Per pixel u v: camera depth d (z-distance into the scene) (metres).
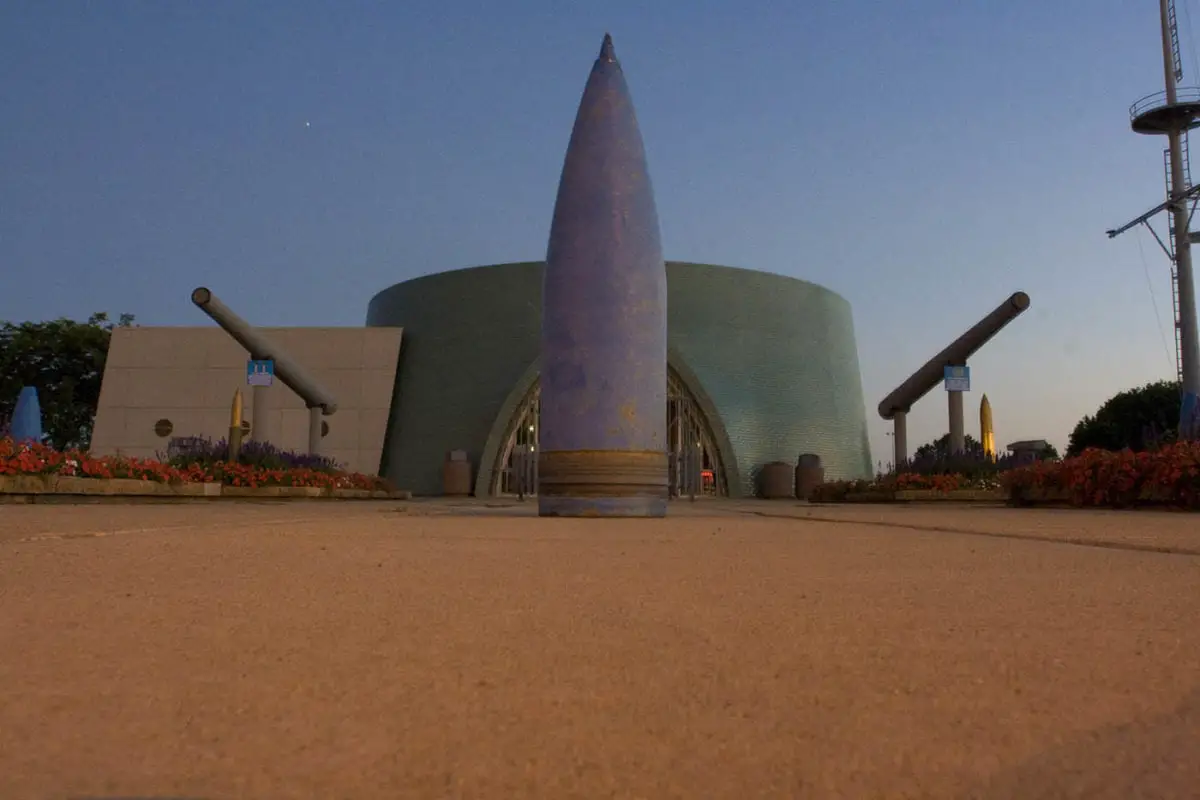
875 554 5.57
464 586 3.85
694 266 48.88
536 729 1.59
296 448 47.50
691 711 1.71
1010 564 4.88
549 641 2.50
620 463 12.15
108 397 48.53
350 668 2.12
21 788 1.26
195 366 48.88
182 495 20.23
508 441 46.09
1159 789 1.26
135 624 2.78
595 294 12.37
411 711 1.72
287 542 6.30
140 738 1.53
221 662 2.20
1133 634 2.60
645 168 12.80
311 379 28.55
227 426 47.91
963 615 2.99
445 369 48.06
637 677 2.02
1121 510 16.17
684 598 3.45
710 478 46.03
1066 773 1.33
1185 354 37.16
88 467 16.78
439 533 7.77
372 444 47.09
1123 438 53.41
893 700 1.79
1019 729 1.58
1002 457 25.45
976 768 1.36
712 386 47.00
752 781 1.31
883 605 3.24
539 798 1.25
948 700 1.79
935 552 5.75
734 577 4.24
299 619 2.89
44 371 53.19
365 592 3.62
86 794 1.24
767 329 49.41
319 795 1.25
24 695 1.84
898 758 1.41
